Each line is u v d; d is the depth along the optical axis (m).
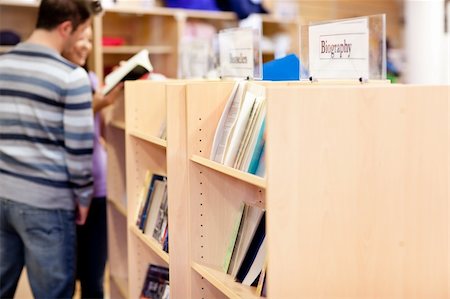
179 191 2.03
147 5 5.02
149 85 2.57
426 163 1.50
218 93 1.99
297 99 1.42
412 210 1.50
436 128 1.49
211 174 2.01
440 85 1.49
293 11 6.10
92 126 2.76
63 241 2.79
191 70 3.16
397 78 5.81
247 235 1.87
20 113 2.68
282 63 2.28
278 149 1.43
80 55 3.08
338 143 1.45
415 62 5.77
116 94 2.95
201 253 2.03
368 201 1.48
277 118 1.42
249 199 1.96
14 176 2.72
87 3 2.86
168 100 2.00
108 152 3.21
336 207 1.47
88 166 2.79
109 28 5.20
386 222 1.49
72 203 2.83
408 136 1.48
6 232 2.80
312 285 1.48
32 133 2.69
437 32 5.55
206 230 2.02
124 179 3.24
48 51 2.71
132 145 2.68
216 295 2.06
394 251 1.51
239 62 2.15
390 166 1.48
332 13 6.57
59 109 2.70
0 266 2.81
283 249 1.46
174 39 5.09
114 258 3.28
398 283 1.52
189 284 2.04
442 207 1.51
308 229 1.46
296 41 5.83
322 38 1.82
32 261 2.76
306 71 1.92
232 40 2.19
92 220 3.28
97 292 3.34
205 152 2.00
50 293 2.78
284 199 1.44
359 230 1.48
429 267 1.53
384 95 1.46
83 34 2.94
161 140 2.16
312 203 1.46
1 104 2.71
